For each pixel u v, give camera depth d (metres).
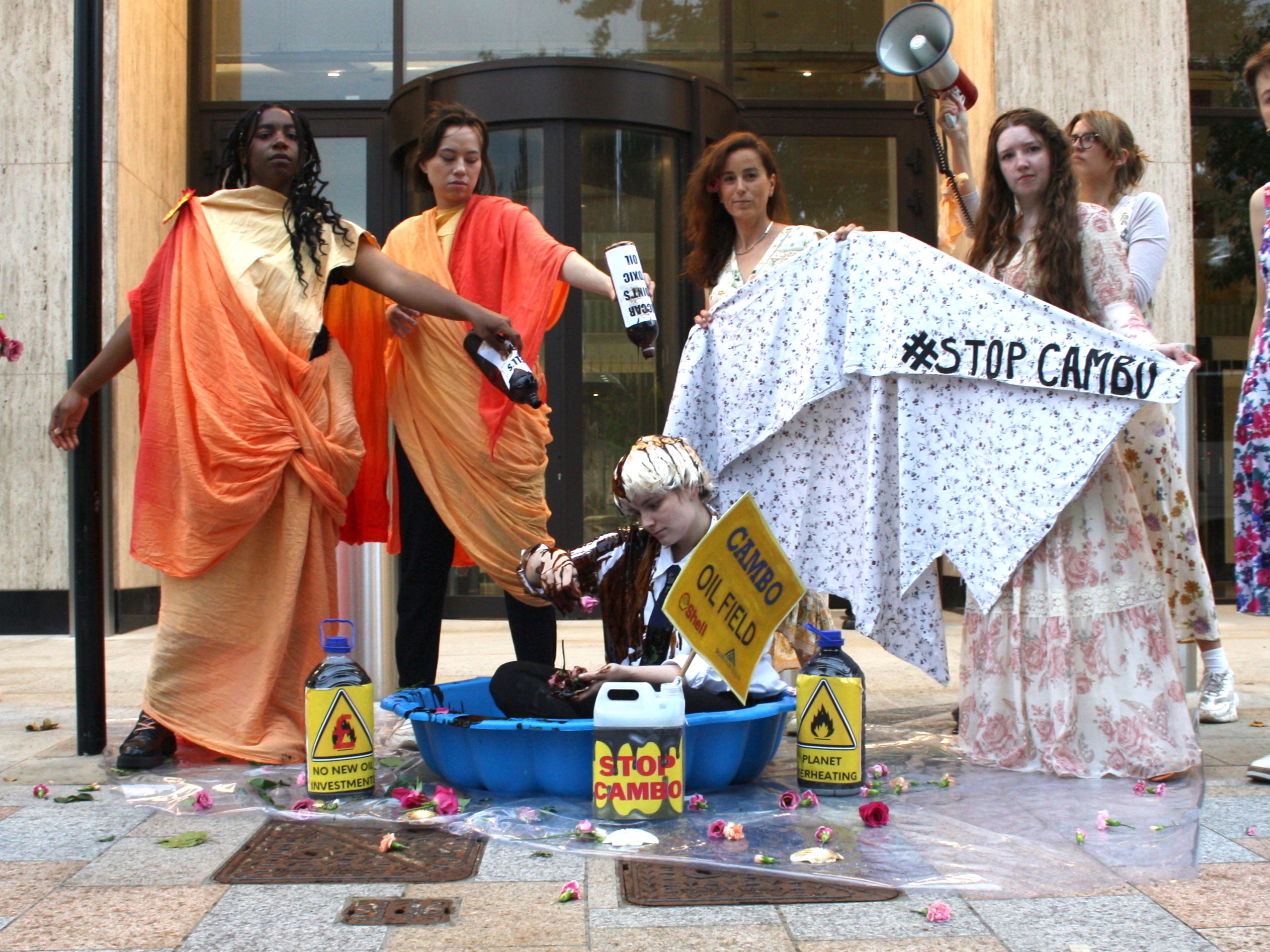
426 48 7.87
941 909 1.85
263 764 3.11
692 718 2.54
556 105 6.91
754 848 2.24
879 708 4.07
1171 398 2.90
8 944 1.78
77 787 2.87
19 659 5.76
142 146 7.11
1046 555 3.01
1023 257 3.21
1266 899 1.95
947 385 3.17
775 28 8.01
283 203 3.39
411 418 3.55
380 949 1.74
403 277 3.38
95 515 3.34
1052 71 6.75
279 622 3.20
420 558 3.58
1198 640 3.71
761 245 3.78
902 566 3.15
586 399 7.14
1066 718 2.91
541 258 3.52
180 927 1.84
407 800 2.59
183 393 3.18
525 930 1.81
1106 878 2.05
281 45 7.98
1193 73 7.96
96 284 3.42
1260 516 2.93
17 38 6.89
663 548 2.83
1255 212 3.31
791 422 3.45
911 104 7.95
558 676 2.78
